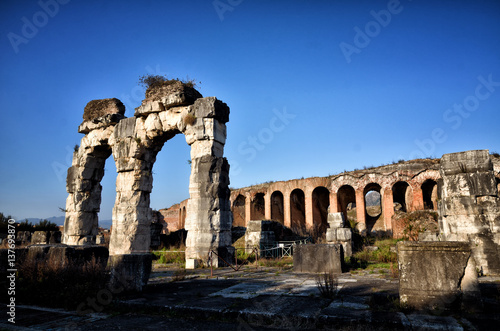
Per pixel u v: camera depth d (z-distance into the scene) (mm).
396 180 31281
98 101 20438
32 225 29281
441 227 11898
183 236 26406
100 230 37594
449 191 10445
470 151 10352
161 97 16281
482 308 5391
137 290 7516
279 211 40906
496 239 9578
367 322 5023
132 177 16953
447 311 5426
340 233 16391
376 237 27203
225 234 14148
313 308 5750
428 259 5758
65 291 7215
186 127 15203
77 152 21469
